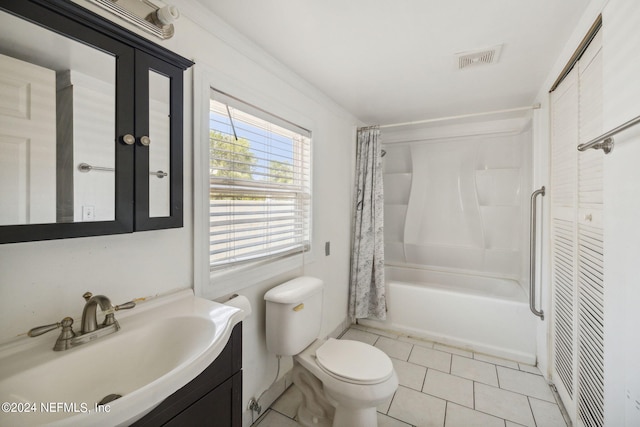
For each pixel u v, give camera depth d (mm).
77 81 827
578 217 1416
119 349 844
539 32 1354
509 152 2893
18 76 738
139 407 576
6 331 752
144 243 1061
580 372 1398
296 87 1858
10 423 600
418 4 1169
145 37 1037
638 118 755
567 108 1580
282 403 1739
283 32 1377
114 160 894
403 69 1745
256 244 1631
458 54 1562
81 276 895
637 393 831
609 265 981
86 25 823
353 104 2369
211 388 908
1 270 745
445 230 3168
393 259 3490
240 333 1034
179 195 1085
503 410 1657
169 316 987
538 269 2072
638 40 823
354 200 2721
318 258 2189
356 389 1317
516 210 2855
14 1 706
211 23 1255
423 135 3117
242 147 1514
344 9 1204
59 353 750
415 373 2027
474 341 2336
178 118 1074
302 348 1611
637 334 831
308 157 2053
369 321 2760
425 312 2518
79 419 512
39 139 770
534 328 2145
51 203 787
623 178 899
